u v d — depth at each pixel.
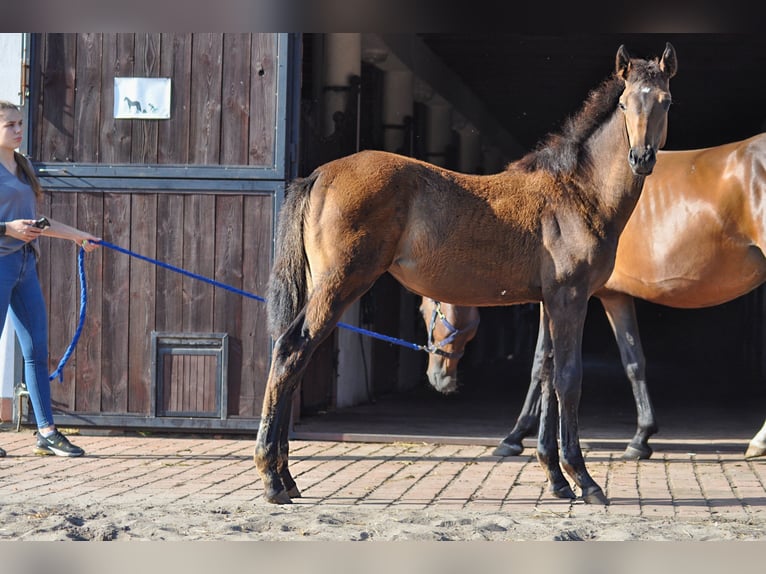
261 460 5.49
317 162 10.83
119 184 8.20
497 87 17.72
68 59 8.26
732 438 8.66
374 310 12.47
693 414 10.88
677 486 6.27
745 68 15.07
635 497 5.86
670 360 22.80
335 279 5.46
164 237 8.20
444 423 9.67
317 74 11.44
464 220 5.61
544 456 5.84
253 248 8.14
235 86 8.16
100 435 8.33
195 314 8.18
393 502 5.61
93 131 8.25
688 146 23.14
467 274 5.67
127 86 8.21
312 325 5.49
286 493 5.50
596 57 14.80
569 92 18.03
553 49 14.30
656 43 13.39
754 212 6.92
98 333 8.23
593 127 5.76
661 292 7.43
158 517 4.97
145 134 8.22
